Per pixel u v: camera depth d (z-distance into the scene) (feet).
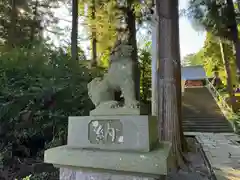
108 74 6.01
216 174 12.78
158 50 17.88
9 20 23.41
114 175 4.79
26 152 13.94
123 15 22.91
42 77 14.65
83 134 5.43
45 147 13.96
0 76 13.76
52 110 14.29
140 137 4.86
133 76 5.60
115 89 5.90
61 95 14.78
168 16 17.63
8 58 15.02
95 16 28.66
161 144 6.08
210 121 34.30
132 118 4.99
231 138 25.21
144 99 32.12
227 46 42.83
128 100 5.43
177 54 17.70
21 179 11.08
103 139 5.17
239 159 16.08
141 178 4.55
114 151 4.91
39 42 18.97
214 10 30.45
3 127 13.21
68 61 17.49
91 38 29.73
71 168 5.18
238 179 11.96
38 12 28.12
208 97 48.91
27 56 15.80
